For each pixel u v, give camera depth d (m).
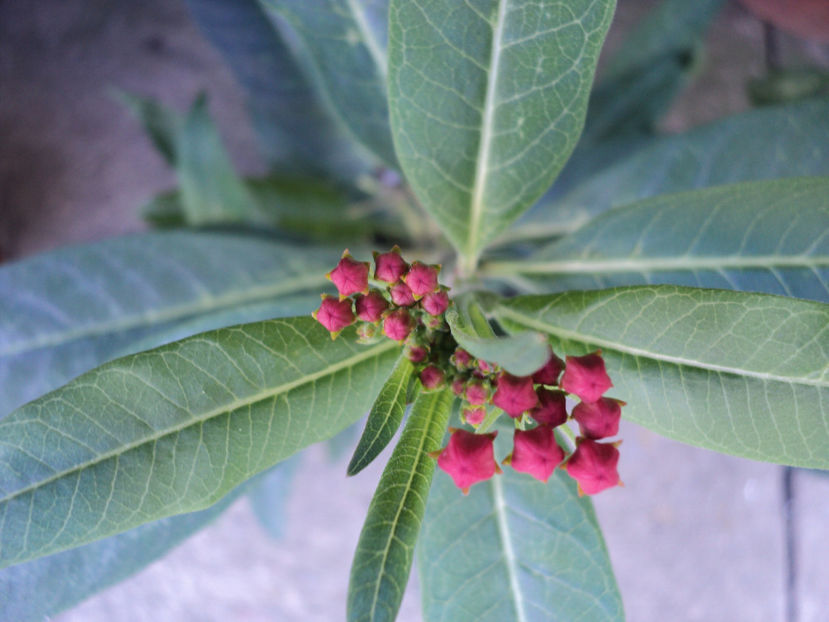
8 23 0.25
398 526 0.09
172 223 0.22
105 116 0.26
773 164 0.15
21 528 0.10
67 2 0.25
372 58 0.14
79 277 0.16
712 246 0.13
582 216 0.17
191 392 0.10
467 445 0.09
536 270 0.14
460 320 0.10
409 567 0.09
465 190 0.12
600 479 0.09
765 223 0.12
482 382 0.10
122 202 0.26
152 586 0.29
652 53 0.20
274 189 0.22
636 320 0.11
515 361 0.07
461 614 0.13
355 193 0.23
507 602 0.13
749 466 0.28
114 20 0.25
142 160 0.26
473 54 0.11
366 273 0.10
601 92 0.21
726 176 0.16
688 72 0.21
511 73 0.11
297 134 0.21
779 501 0.28
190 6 0.18
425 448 0.10
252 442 0.10
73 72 0.25
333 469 0.28
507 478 0.13
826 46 0.26
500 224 0.13
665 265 0.13
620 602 0.12
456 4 0.10
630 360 0.11
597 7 0.10
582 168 0.21
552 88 0.11
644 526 0.28
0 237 0.25
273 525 0.23
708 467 0.28
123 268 0.16
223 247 0.16
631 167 0.16
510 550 0.13
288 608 0.29
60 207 0.25
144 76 0.26
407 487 0.09
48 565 0.12
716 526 0.28
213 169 0.18
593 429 0.09
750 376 0.10
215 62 0.26
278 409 0.10
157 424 0.10
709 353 0.10
